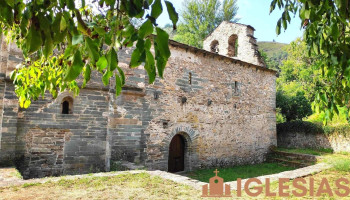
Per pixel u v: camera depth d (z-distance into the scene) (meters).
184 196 5.59
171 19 1.12
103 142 9.38
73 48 1.37
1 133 7.66
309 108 20.91
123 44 1.45
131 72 10.03
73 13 1.46
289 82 29.91
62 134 8.74
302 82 23.45
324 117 3.10
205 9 26.38
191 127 11.91
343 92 3.13
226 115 13.52
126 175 7.23
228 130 13.55
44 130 8.45
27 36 1.17
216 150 12.86
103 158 9.32
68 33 1.34
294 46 24.58
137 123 10.04
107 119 9.53
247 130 14.63
